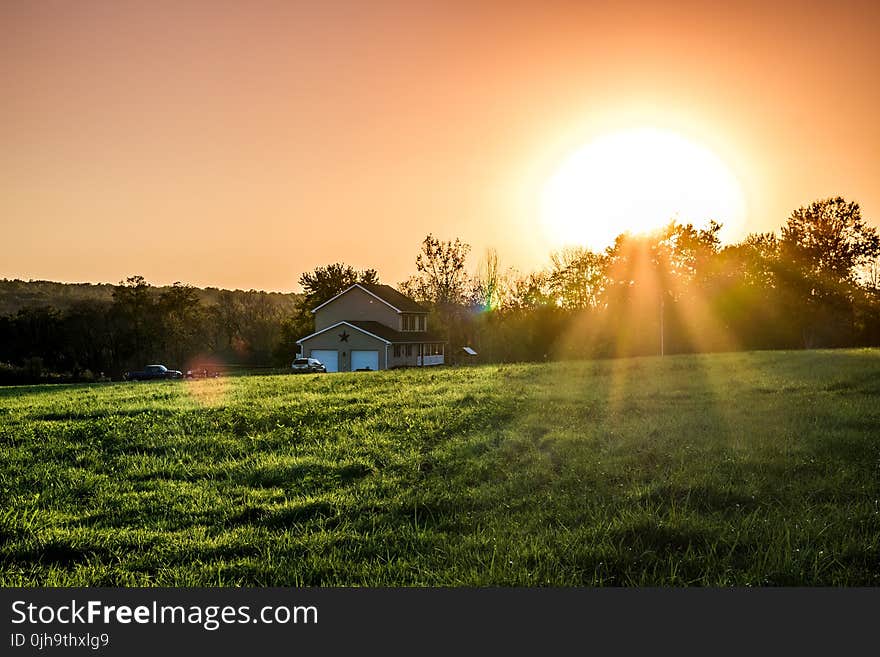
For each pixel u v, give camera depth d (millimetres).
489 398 22484
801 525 9039
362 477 13766
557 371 33750
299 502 11961
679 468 12492
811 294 77000
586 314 72188
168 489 13422
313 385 30297
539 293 87000
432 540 9773
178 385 34031
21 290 173375
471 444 15734
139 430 18750
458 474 13570
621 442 14992
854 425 15742
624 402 21406
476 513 10984
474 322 92750
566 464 13578
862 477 11336
